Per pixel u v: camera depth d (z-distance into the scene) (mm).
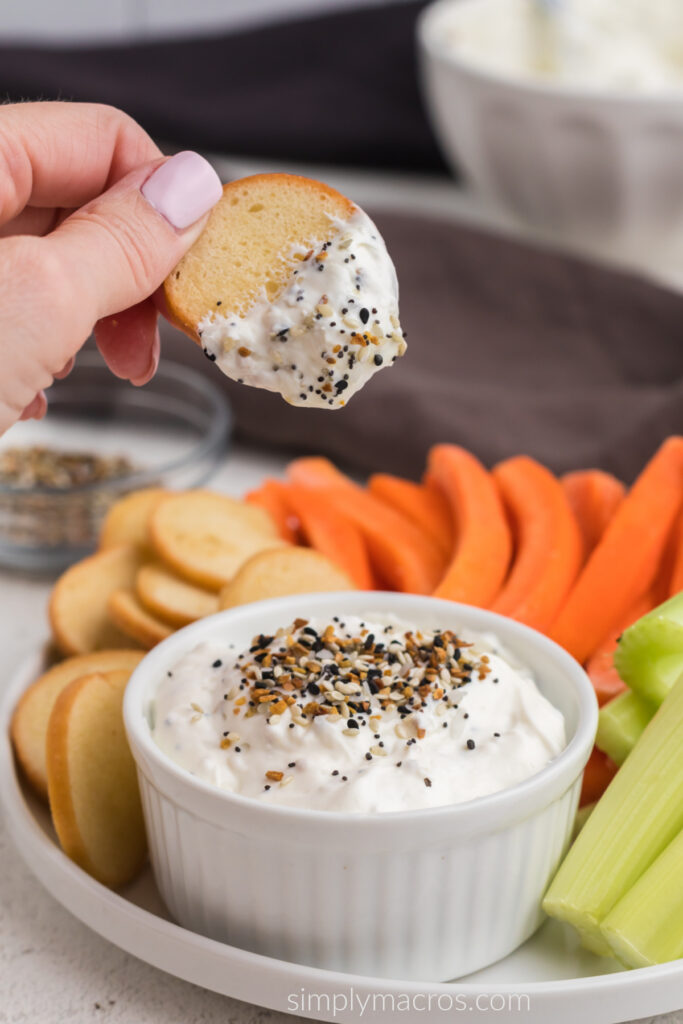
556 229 754
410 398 547
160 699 370
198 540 446
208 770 351
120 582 449
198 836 347
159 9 1173
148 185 356
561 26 747
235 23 1175
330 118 877
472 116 719
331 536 462
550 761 355
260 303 361
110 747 379
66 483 527
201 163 359
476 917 348
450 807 334
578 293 646
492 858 343
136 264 352
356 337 353
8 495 496
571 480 487
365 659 370
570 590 439
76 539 505
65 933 374
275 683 361
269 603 396
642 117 654
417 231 692
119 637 438
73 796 368
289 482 515
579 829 383
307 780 345
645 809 356
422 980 350
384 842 333
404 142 874
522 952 361
